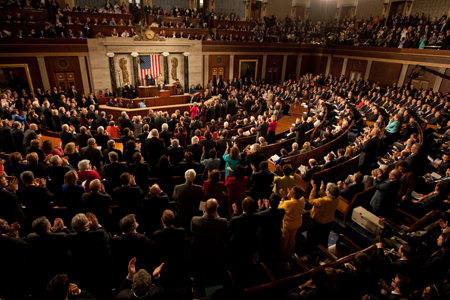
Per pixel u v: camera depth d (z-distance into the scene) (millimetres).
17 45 14594
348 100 16750
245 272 3947
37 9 15695
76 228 3092
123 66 18234
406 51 18281
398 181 4895
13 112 9781
